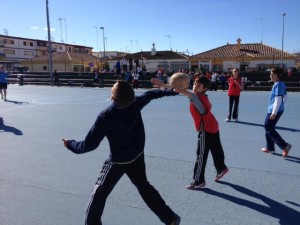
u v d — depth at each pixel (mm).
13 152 6457
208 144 4426
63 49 79938
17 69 45844
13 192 4473
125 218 3734
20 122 9875
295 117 10898
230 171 5262
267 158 5973
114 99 2877
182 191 4473
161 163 5680
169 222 3174
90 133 2912
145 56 45156
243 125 9375
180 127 9000
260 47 39438
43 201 4188
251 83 26875
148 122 9844
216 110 12898
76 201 4188
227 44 41156
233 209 3943
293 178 4938
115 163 2994
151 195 3176
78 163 5711
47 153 6363
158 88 3572
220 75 26453
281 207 3982
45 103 15031
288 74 27969
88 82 28984
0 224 3611
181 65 40594
